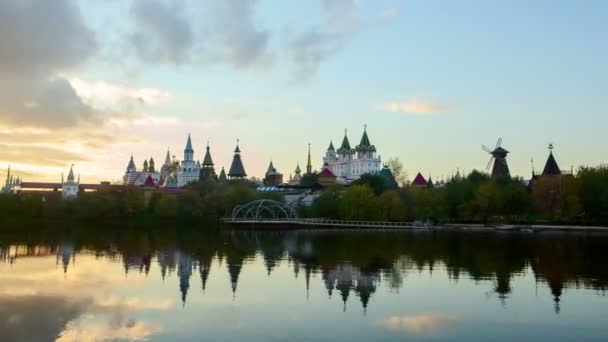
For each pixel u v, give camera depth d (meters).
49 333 33.66
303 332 34.09
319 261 68.12
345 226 149.88
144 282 51.97
